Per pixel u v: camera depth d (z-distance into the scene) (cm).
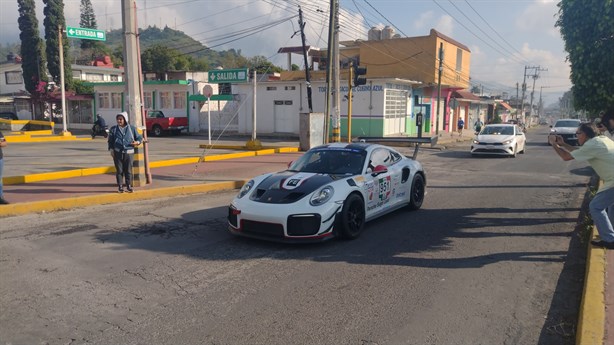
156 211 868
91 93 4347
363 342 381
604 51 669
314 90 3300
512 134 2061
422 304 455
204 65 7312
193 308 444
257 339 385
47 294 473
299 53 4238
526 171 1512
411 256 607
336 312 437
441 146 2723
